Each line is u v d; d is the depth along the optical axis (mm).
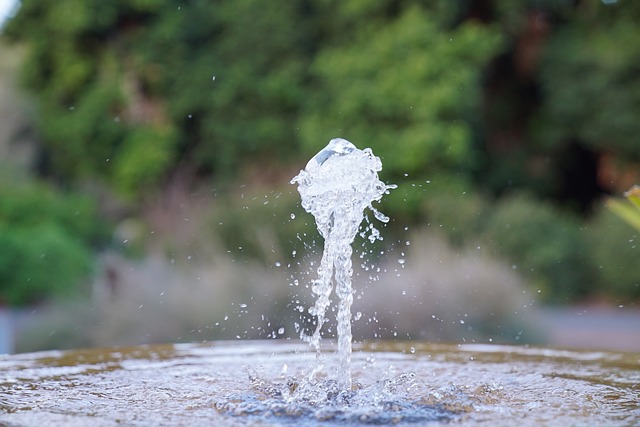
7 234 10000
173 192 12344
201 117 13391
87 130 13516
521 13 12211
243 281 6086
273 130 12586
